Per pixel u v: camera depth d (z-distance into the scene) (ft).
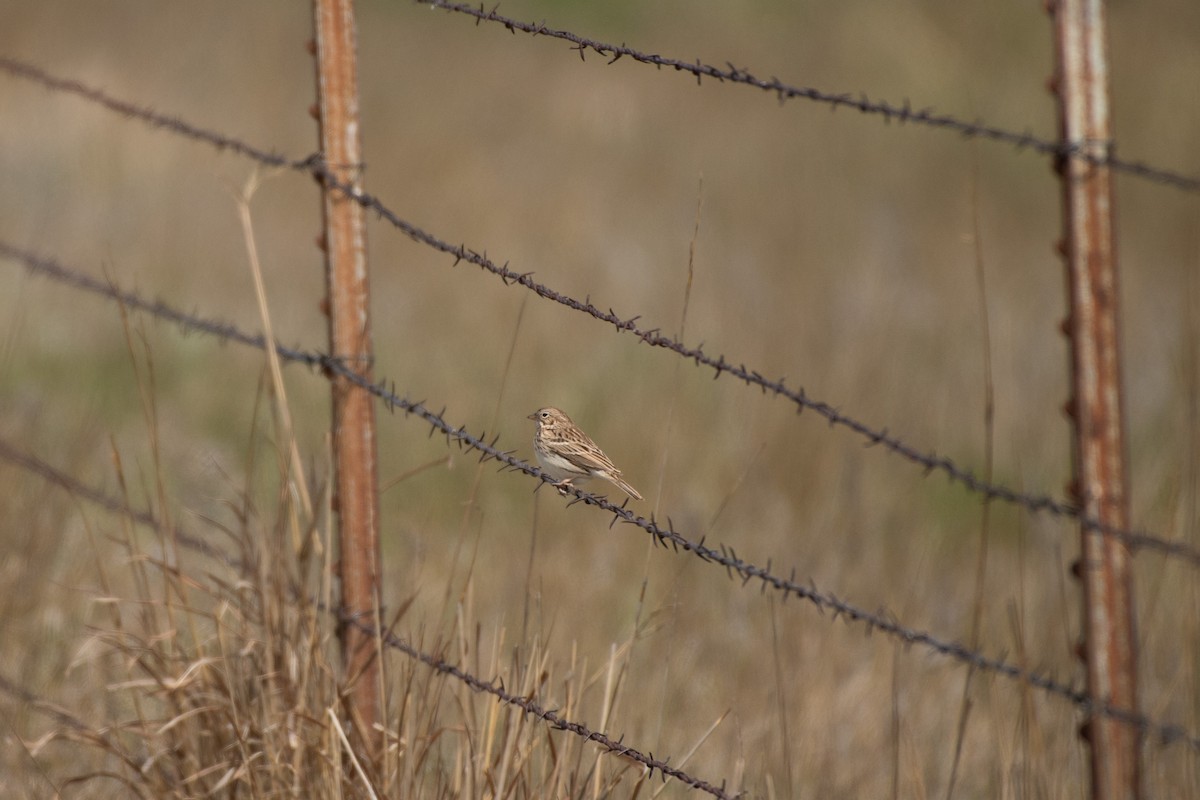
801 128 122.01
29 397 56.59
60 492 45.73
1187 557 23.59
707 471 55.88
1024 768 26.32
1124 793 23.97
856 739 37.32
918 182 109.81
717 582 47.44
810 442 57.72
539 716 26.22
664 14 154.71
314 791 27.81
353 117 28.99
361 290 29.37
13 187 86.79
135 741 34.06
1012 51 127.95
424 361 67.77
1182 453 51.16
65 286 73.10
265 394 63.36
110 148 94.07
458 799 26.68
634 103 127.85
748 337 71.15
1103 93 23.16
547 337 70.13
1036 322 80.28
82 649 30.19
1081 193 23.34
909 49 131.54
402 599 39.83
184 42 124.77
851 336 71.56
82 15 126.21
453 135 112.68
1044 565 50.93
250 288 77.41
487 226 90.89
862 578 48.08
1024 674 25.52
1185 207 100.22
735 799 26.78
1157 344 75.31
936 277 87.30
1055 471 58.65
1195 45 121.70
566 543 48.73
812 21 146.61
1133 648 23.82
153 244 81.30
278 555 28.96
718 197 105.40
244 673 29.19
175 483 52.65
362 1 153.17
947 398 64.49
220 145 31.48
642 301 77.87
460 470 55.52
